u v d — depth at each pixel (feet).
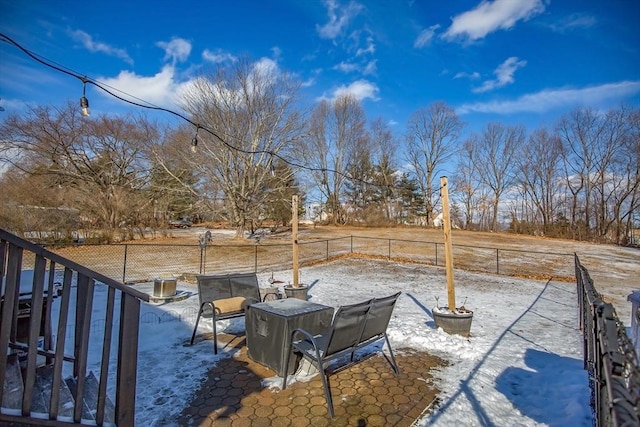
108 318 7.06
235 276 16.99
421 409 9.72
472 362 13.25
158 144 77.56
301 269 40.29
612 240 82.12
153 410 9.45
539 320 19.88
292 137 72.74
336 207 119.75
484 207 116.37
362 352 14.17
